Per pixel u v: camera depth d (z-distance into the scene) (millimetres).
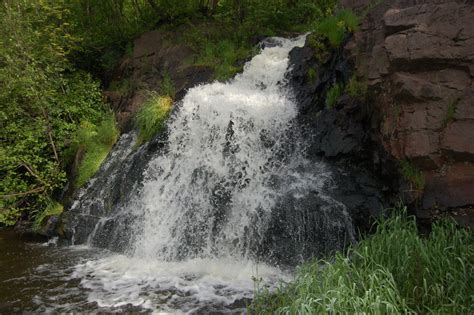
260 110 8664
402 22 6426
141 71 12539
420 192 5719
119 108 11898
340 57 8211
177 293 5750
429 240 5035
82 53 13680
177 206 7910
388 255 4871
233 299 5504
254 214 6926
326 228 6410
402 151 5891
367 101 6906
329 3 13555
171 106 10023
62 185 10125
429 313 4129
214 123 8844
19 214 9555
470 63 5691
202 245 7168
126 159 9438
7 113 10148
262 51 11359
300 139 8141
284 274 6234
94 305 5457
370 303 4027
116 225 8164
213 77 11250
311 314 4047
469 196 5383
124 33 14102
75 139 10398
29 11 11117
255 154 8211
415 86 5832
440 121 5676
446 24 6027
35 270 6777
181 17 13812
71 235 8492
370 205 6336
